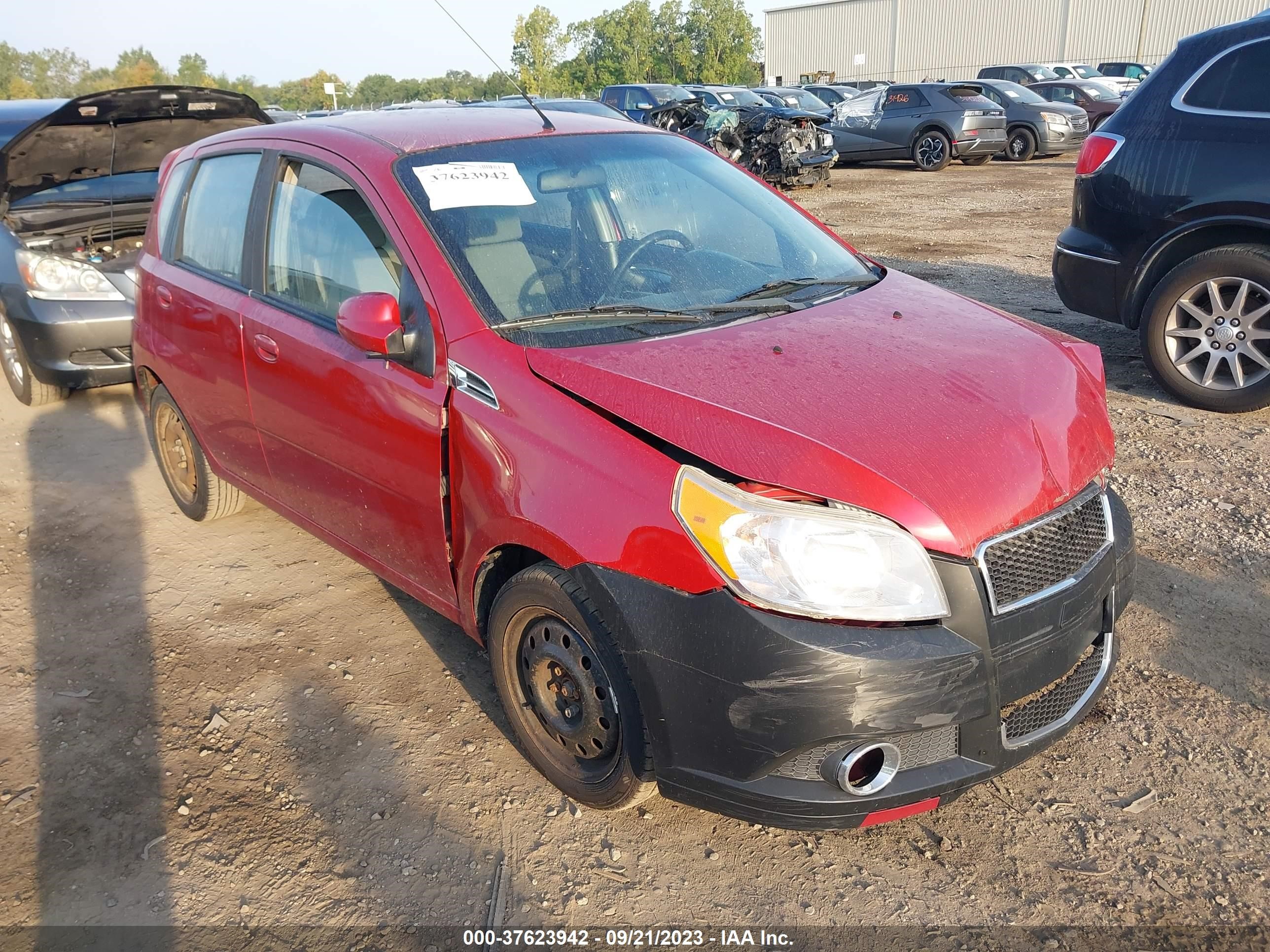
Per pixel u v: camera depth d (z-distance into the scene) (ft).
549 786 9.18
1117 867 8.05
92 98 18.60
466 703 10.43
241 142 12.51
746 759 7.16
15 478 17.04
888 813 7.36
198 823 8.84
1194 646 10.77
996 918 7.63
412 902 7.94
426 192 9.75
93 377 19.60
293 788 9.25
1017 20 148.97
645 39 280.92
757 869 8.18
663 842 8.50
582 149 11.14
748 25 276.82
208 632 11.94
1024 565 7.41
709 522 7.04
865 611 6.91
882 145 60.85
